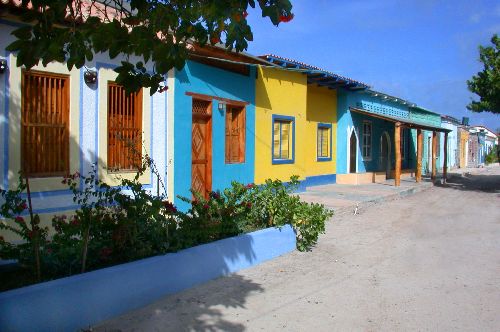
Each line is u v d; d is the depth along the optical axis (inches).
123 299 192.9
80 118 305.7
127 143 292.7
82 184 305.1
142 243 214.2
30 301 160.4
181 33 145.1
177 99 384.2
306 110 649.6
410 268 279.7
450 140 1466.5
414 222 455.2
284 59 529.7
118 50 139.3
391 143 952.9
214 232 260.2
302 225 316.8
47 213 285.0
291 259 294.5
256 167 504.1
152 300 207.0
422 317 199.8
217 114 439.5
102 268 199.6
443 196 706.2
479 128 2022.6
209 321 189.8
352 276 260.2
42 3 128.9
